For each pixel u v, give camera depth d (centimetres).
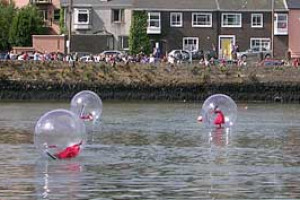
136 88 12731
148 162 5469
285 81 12938
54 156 5497
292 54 17500
